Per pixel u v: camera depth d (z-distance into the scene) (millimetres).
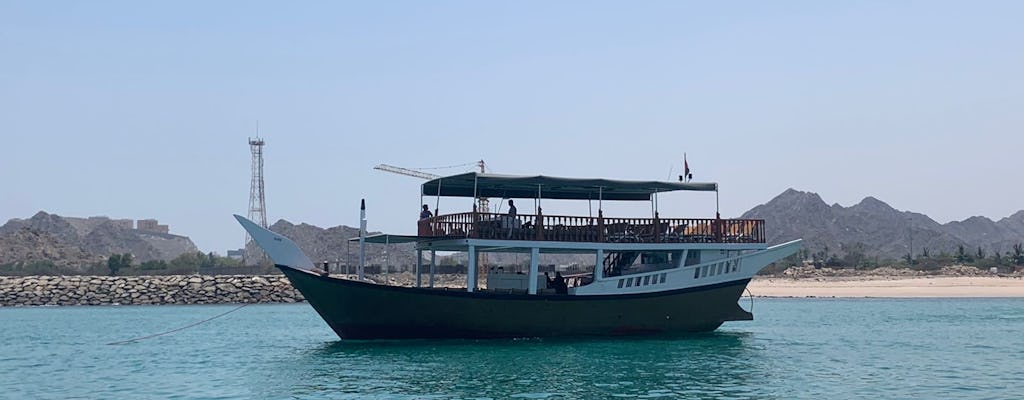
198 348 38219
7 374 29922
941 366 30203
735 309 36844
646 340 35875
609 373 27719
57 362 33469
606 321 34656
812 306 79000
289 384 26125
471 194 37594
